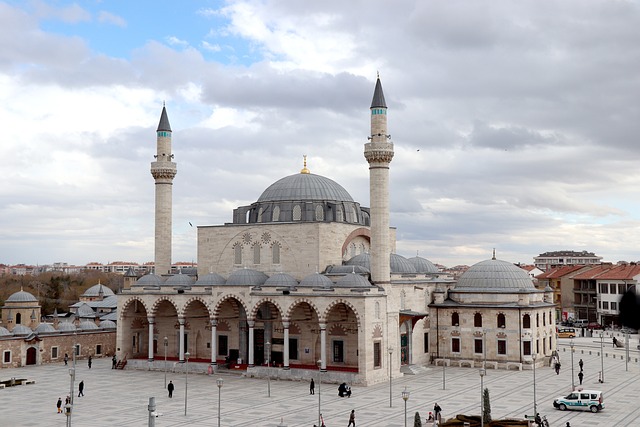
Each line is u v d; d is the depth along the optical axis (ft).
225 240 399.65
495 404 275.18
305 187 414.21
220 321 391.86
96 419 249.75
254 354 379.76
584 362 414.00
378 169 358.43
